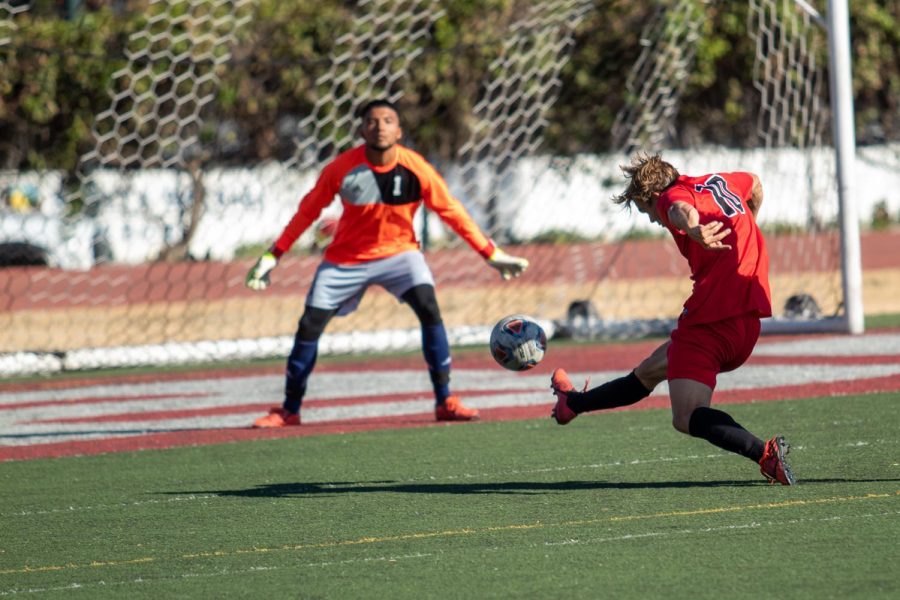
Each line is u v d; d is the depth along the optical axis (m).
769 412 27.05
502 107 65.00
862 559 14.33
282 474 22.59
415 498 19.55
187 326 57.12
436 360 28.81
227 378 42.91
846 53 42.22
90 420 32.25
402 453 24.41
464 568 14.84
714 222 17.48
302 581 14.59
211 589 14.43
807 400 28.66
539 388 35.34
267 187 65.50
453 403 28.81
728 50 65.88
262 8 61.16
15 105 60.31
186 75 51.78
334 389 37.91
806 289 61.12
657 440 24.41
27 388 41.31
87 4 61.69
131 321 56.44
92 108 60.56
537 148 70.06
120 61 54.09
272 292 64.88
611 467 21.53
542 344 21.64
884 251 87.88
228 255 65.81
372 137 27.61
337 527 17.62
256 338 45.25
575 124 69.19
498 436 26.03
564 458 22.78
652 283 71.00
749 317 18.62
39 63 59.41
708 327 18.55
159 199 63.31
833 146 43.47
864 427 24.27
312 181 64.50
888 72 73.06
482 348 49.78
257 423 29.08
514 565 14.85
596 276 70.19
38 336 55.22
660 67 52.81
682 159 75.00
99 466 24.44
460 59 62.94
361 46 61.50
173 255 64.69
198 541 17.12
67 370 42.69
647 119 53.62
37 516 19.56
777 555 14.67
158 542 17.20
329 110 62.25
